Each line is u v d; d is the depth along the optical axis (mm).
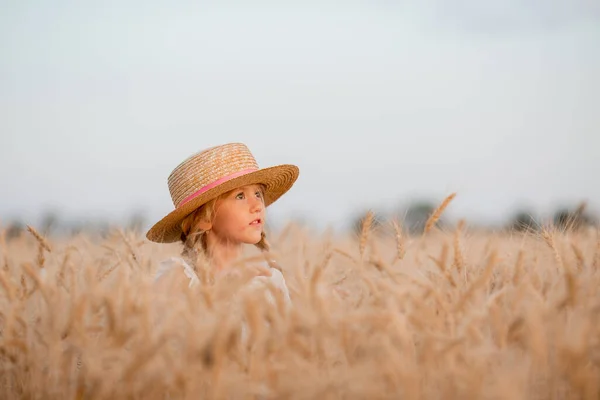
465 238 3242
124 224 4629
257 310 2127
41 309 2611
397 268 2930
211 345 2080
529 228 3256
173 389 2131
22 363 2398
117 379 2115
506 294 2512
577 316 2230
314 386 2016
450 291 2611
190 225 4328
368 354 2137
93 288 2357
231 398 2109
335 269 3510
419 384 2086
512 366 2117
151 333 2162
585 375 1959
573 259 2867
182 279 2490
